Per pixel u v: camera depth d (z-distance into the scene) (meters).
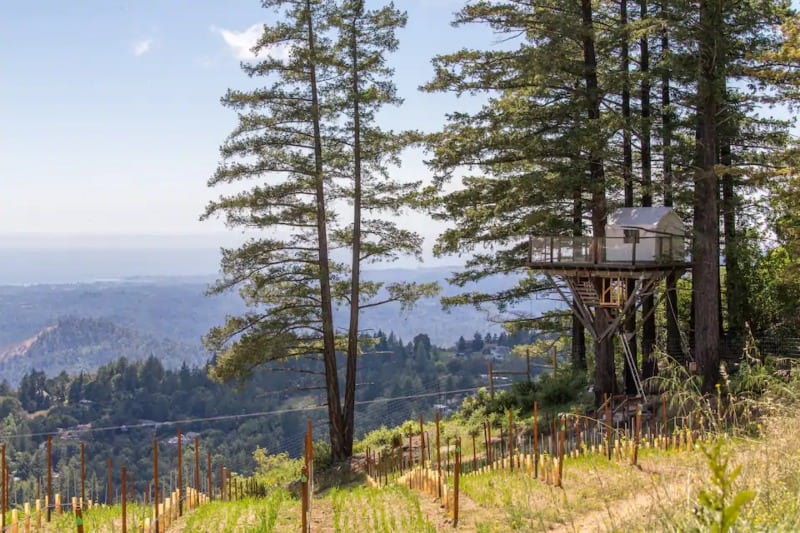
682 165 23.95
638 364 28.08
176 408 121.81
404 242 27.23
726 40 21.27
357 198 26.64
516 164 25.86
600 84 23.97
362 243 27.30
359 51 26.22
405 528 11.68
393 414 89.44
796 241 22.62
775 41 22.27
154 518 13.48
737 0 20.94
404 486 15.79
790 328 26.88
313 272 26.59
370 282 28.16
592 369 30.52
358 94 25.61
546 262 24.14
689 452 11.34
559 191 22.67
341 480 23.17
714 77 21.61
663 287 27.62
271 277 26.17
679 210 27.94
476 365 125.56
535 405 14.14
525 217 24.83
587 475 13.25
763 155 24.41
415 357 138.12
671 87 25.69
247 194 25.08
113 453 101.62
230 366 25.28
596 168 22.84
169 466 93.12
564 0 21.98
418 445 25.95
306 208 26.08
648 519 7.04
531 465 14.73
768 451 7.36
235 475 24.77
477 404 29.53
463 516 12.00
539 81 22.59
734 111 23.41
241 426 108.81
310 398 116.19
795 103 21.47
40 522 14.55
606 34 25.59
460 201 25.23
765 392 9.95
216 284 25.88
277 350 25.52
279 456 42.16
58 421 113.25
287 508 15.67
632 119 21.58
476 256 27.92
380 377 128.38
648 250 22.75
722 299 30.50
